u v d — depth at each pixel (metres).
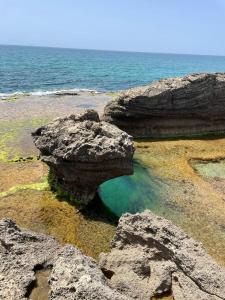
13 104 53.81
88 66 157.00
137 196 27.11
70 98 61.78
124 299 12.30
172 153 35.75
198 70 189.00
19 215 23.61
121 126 39.72
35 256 15.56
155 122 39.84
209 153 36.41
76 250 15.38
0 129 40.75
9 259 15.20
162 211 25.48
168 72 155.25
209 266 15.44
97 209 25.00
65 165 25.22
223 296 14.37
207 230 23.66
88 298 12.27
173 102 39.47
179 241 16.58
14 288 13.66
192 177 30.86
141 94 38.59
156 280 15.99
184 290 15.20
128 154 24.61
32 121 44.53
